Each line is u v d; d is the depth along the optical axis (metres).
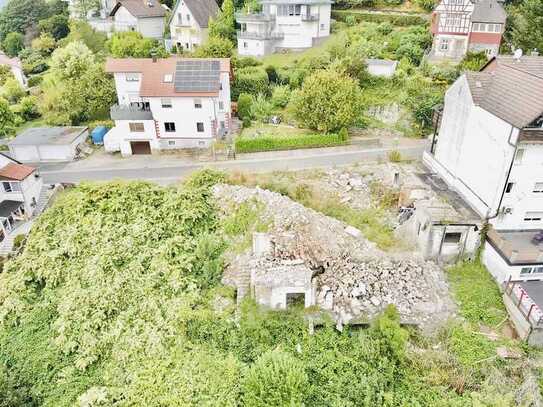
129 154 44.78
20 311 27.22
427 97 46.16
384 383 21.34
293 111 46.81
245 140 41.84
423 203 30.30
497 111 28.47
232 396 20.88
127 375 22.92
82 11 80.81
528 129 26.14
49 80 57.53
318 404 20.52
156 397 21.33
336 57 50.50
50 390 22.91
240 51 59.81
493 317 24.97
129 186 34.25
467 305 25.58
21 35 85.94
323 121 43.03
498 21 50.41
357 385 21.22
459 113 32.97
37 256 30.17
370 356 22.42
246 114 47.97
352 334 23.73
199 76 42.97
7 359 24.58
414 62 52.53
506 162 27.50
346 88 42.59
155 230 30.86
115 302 26.38
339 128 43.78
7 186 35.44
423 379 21.53
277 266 26.36
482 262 28.84
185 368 22.58
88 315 25.97
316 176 36.56
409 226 30.33
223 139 44.59
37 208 37.25
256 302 25.28
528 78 28.89
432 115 45.09
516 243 28.34
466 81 31.86
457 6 51.03
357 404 20.59
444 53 53.62
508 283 25.78
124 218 32.16
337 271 26.48
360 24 61.78
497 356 22.70
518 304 24.27
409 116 46.00
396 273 26.55
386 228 31.27
